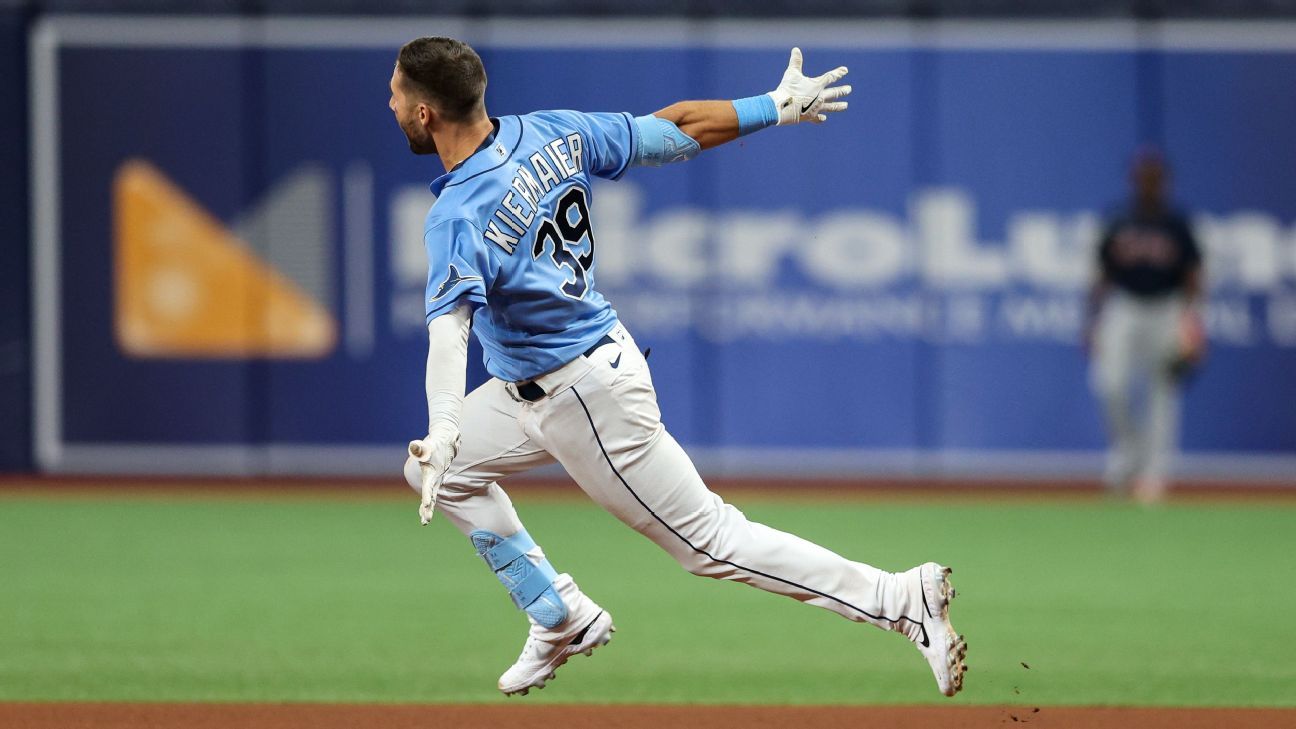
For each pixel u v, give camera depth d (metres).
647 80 51.09
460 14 51.19
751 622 27.89
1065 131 50.88
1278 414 50.72
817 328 51.38
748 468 51.81
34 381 51.91
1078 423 51.09
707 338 51.41
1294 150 50.56
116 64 51.50
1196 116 50.75
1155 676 23.28
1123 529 40.81
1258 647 25.62
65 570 33.88
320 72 51.44
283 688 22.30
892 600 17.23
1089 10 50.78
